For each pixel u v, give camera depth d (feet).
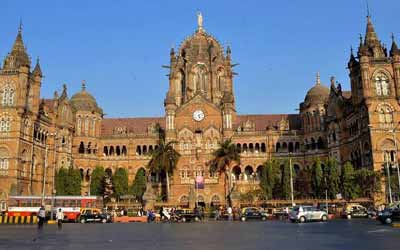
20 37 326.85
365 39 312.29
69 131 364.99
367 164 285.23
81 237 115.96
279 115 409.49
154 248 83.97
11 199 265.34
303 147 371.15
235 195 304.50
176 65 408.67
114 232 137.39
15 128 299.38
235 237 109.09
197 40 417.49
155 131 394.52
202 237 110.52
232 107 374.02
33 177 316.19
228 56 411.34
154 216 245.24
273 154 372.38
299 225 166.40
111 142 388.78
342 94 368.27
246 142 378.73
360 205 251.60
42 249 84.07
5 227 174.19
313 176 300.81
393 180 256.52
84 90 399.65
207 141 365.81
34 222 227.20
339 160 331.77
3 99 306.14
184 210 249.34
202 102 375.04
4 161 295.07
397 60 288.10
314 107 369.50
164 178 357.82
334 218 240.94
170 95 371.97
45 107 344.69
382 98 282.77
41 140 332.80
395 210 168.35
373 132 277.64
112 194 335.67
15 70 308.40
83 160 373.40
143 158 381.40
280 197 313.94
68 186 320.09
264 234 118.83
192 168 359.05
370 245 84.58
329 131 347.56
